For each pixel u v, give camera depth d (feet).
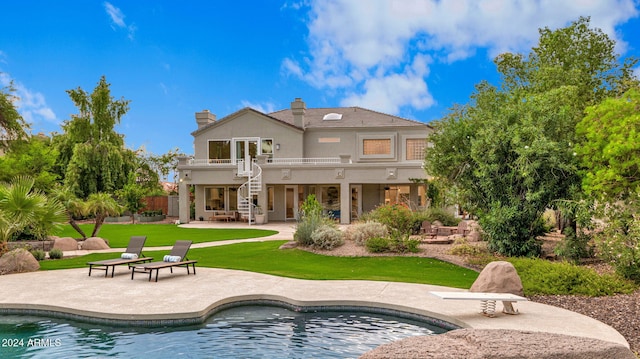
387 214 61.41
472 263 45.88
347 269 45.14
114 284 37.68
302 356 22.89
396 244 52.85
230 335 26.32
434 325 28.19
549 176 46.57
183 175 105.81
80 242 66.69
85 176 123.44
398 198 107.45
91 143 127.03
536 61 71.00
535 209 47.52
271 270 44.65
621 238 36.32
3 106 77.92
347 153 110.42
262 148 110.32
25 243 60.03
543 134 47.26
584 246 45.75
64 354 23.15
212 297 32.55
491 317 27.14
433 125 64.08
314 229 58.95
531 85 65.51
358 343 24.91
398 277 40.68
